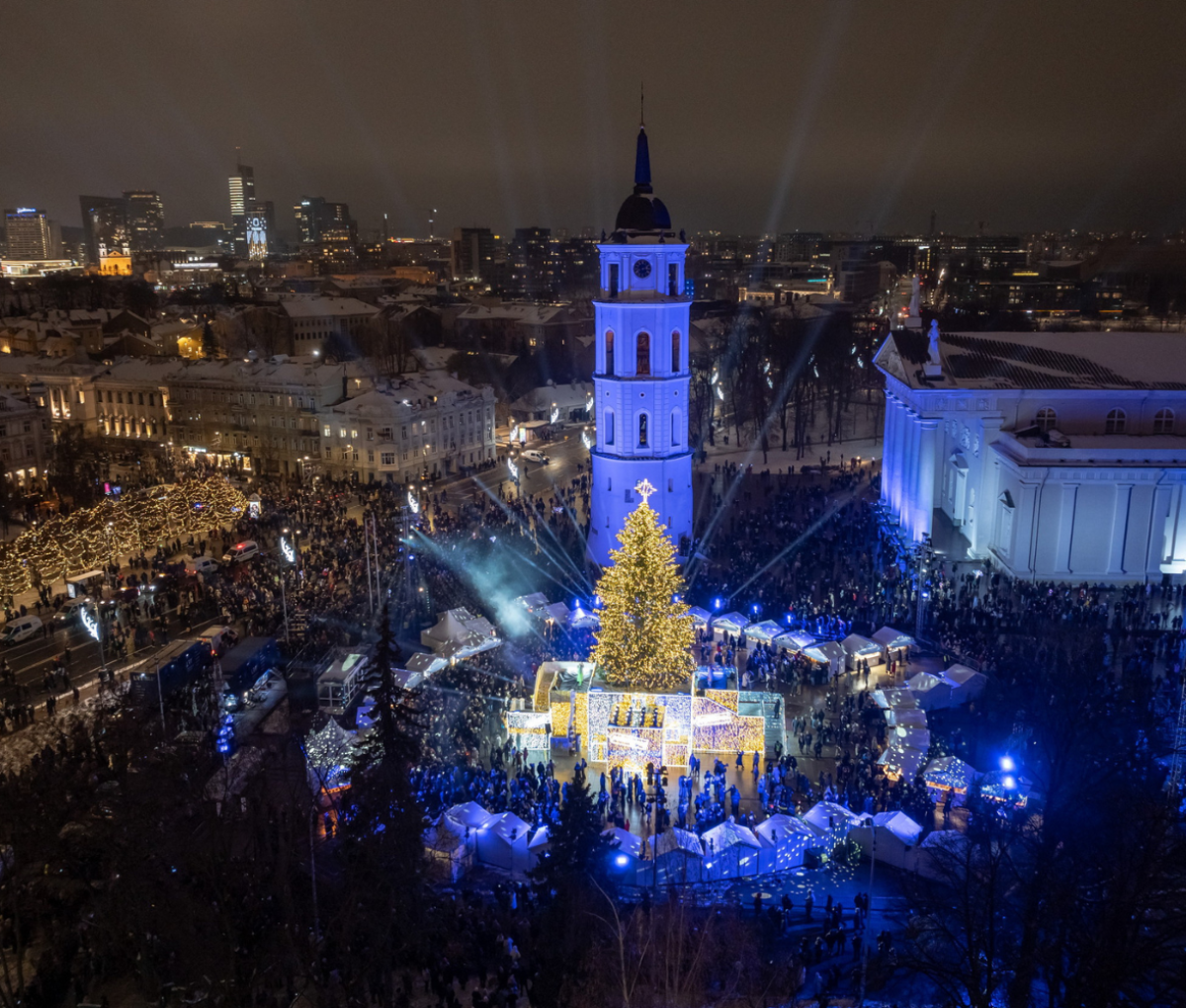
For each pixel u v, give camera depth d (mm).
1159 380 72688
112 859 31375
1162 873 23359
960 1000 24578
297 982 29484
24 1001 28531
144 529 73688
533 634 59750
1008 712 46500
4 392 104312
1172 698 45125
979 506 73125
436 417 109312
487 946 30516
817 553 72688
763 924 32438
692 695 45688
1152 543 66625
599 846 32688
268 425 113375
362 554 72688
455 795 40969
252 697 50656
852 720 47594
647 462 68750
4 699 52062
